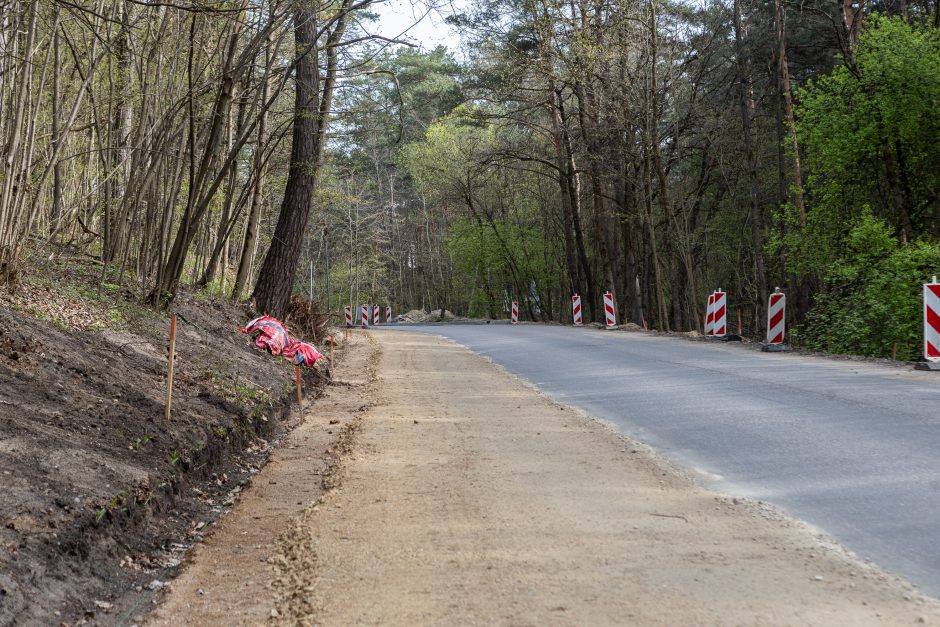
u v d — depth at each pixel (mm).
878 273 18984
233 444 8430
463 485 6809
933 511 5559
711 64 34375
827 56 32781
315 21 12703
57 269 12266
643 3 30516
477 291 62656
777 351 17469
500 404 11602
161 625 4234
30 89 8977
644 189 33469
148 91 12859
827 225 23797
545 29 31188
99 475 5672
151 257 14719
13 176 9117
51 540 4598
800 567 4590
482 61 35125
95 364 8141
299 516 6074
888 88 21625
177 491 6492
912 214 23375
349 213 61906
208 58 14492
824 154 22844
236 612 4367
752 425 8984
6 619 3783
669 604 4078
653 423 9555
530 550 5031
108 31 10930
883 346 18156
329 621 4074
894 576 4418
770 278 38750
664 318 32656
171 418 7641
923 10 28281
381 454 8227
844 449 7559
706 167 36125
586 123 35875
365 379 15445
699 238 40719
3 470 5066
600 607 4070
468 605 4180
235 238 26203
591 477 6988
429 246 71125
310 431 10031
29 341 7660
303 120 18297
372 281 67312
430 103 39656
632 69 32469
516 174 49656
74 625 4102
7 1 8492
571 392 12680
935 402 9766
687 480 6820
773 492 6309
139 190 12812
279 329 14961
